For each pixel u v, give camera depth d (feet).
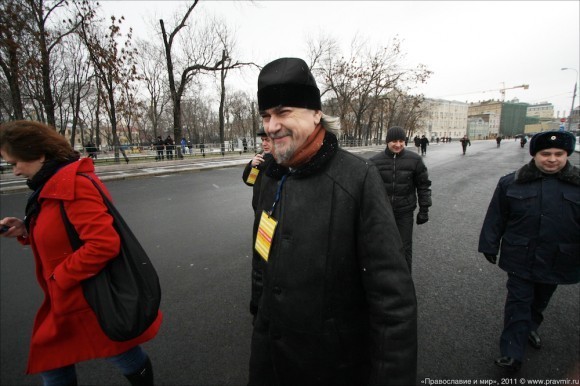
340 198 3.21
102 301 4.48
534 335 7.28
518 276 6.73
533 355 7.01
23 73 44.01
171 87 61.93
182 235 16.08
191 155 74.08
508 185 6.94
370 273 3.08
